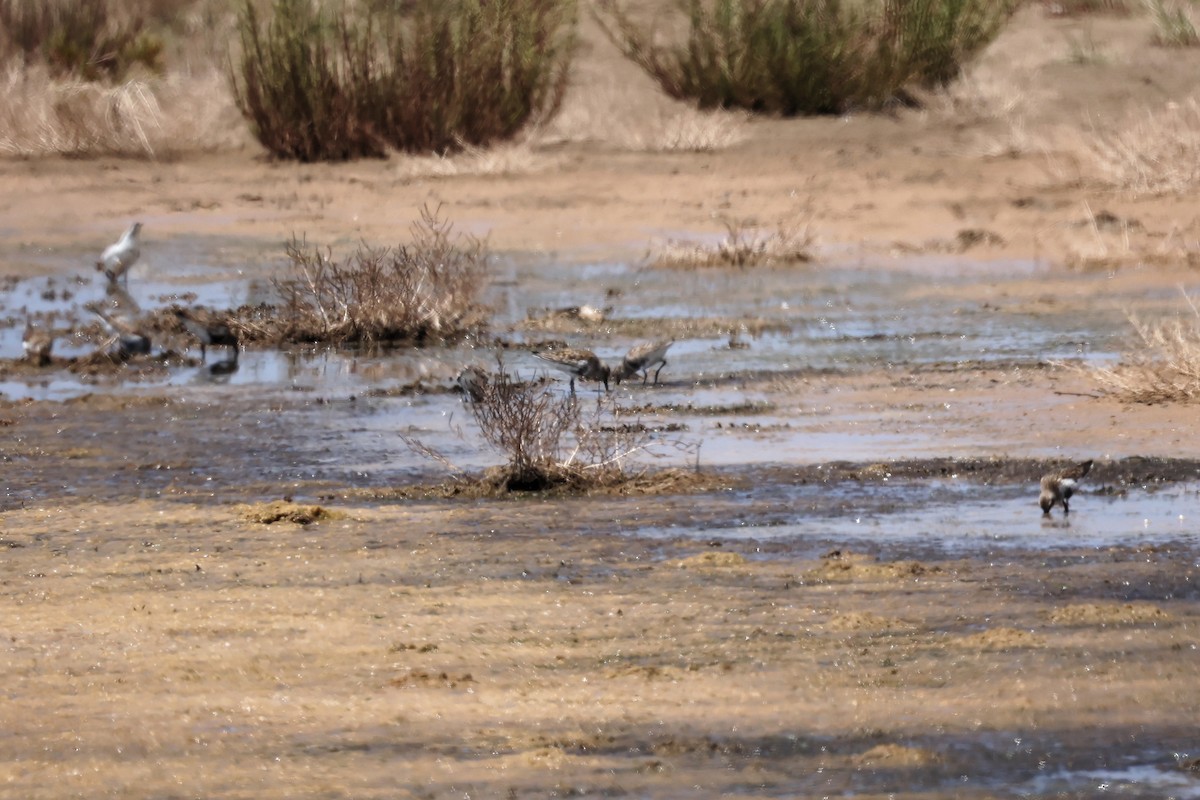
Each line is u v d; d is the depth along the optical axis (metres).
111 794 20.86
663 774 21.36
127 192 91.12
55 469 41.47
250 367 55.41
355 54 102.62
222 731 23.02
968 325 59.34
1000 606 28.81
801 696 24.36
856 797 20.62
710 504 36.78
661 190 89.19
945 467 39.84
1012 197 84.25
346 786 21.02
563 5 105.75
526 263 72.94
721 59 109.81
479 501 37.62
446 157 97.75
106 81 111.88
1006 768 21.55
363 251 74.56
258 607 29.14
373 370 54.44
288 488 39.12
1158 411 45.34
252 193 90.62
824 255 73.62
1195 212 78.88
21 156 100.75
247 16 105.19
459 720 23.39
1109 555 32.12
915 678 25.08
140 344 56.75
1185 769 21.47
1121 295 63.81
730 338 58.38
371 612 28.78
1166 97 105.94
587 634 27.42
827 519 35.34
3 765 21.88
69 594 30.20
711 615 28.47
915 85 107.88
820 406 47.50
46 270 72.56
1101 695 24.22
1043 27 132.38
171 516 36.38
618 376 51.19
